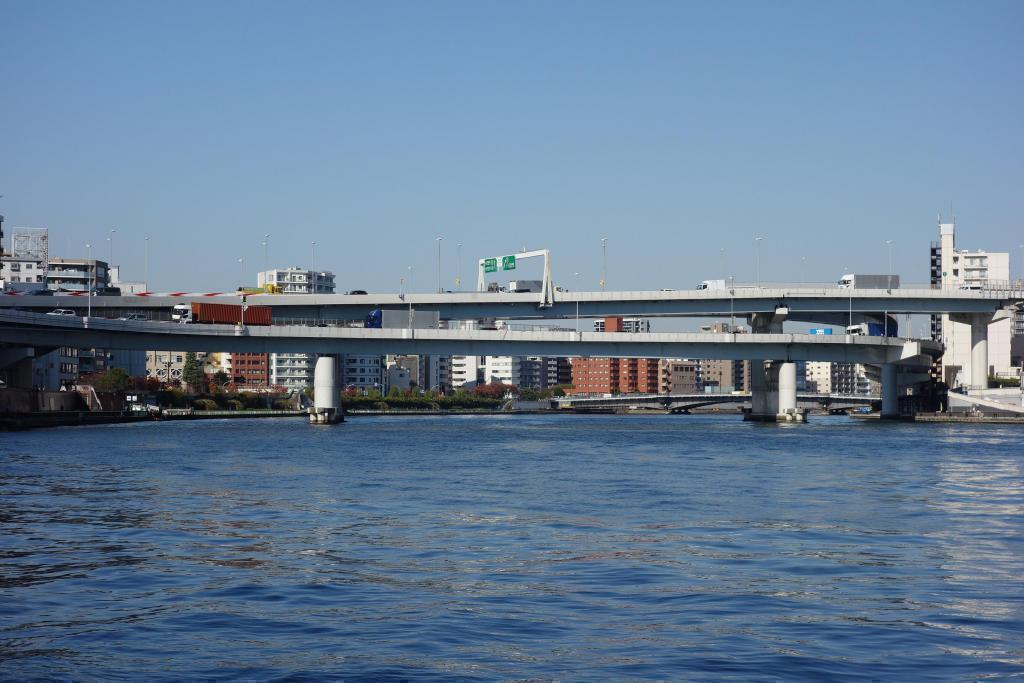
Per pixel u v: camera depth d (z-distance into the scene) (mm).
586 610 35000
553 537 51188
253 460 101812
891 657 29234
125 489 73500
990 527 55281
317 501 66438
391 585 39188
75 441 134375
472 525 55406
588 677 27391
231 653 29625
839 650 29969
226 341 178250
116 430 169500
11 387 181500
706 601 36438
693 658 29094
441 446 127750
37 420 177000
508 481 80500
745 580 40250
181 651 29844
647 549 47531
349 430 176250
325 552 46531
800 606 35688
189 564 43469
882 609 35281
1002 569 42750
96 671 27969
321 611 34781
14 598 36750
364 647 30250
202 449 118500
